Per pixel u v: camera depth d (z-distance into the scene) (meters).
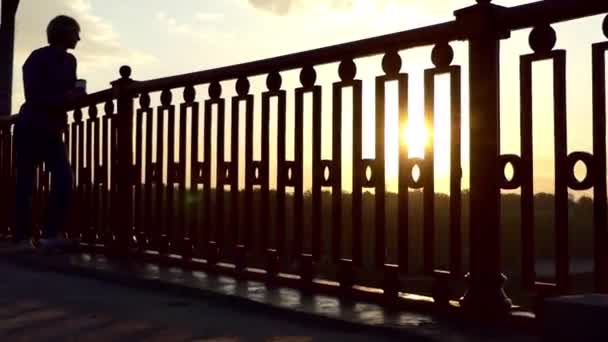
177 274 4.81
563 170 3.03
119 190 6.00
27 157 6.36
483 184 3.29
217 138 5.04
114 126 6.13
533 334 3.01
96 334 3.13
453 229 3.45
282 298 3.87
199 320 3.47
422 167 3.60
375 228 3.84
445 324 3.21
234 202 4.89
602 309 2.12
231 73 4.87
